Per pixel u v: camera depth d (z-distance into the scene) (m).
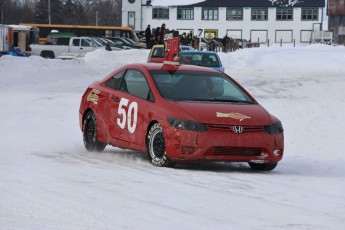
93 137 17.73
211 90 16.45
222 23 174.25
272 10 172.88
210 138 14.74
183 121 14.86
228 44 110.50
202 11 174.38
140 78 16.66
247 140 14.92
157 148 15.36
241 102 16.27
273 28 173.12
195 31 174.62
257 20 173.62
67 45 86.00
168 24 175.00
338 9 189.50
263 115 15.52
